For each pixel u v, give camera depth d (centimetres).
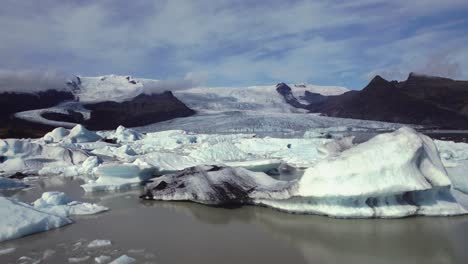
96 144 4556
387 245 1128
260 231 1301
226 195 1717
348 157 1386
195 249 1127
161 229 1342
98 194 2028
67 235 1265
